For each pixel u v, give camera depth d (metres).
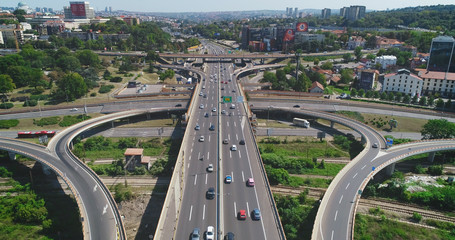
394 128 181.50
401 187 114.94
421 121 189.12
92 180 110.56
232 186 100.00
